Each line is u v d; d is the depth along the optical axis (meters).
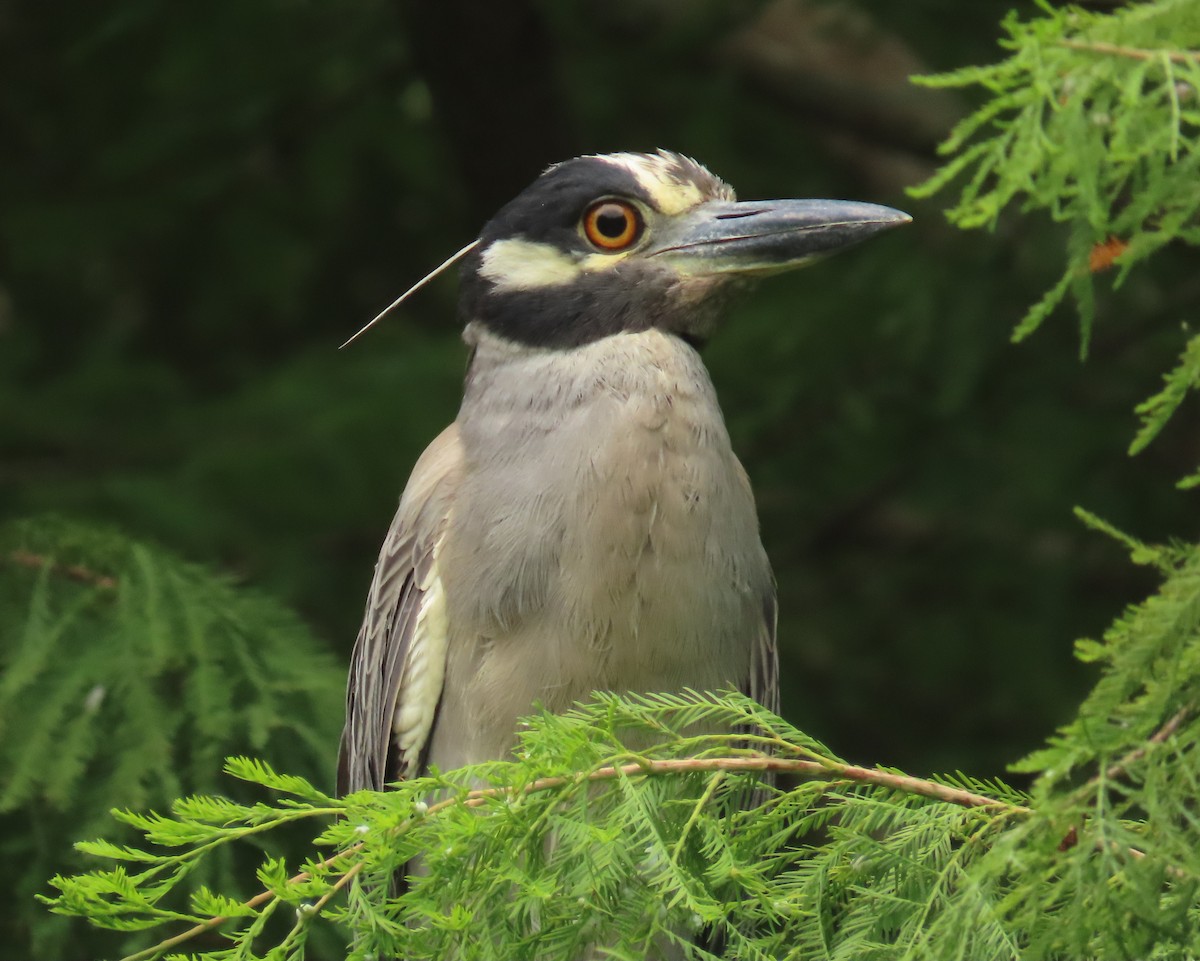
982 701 12.59
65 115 13.72
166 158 13.53
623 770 5.20
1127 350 11.73
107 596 9.16
